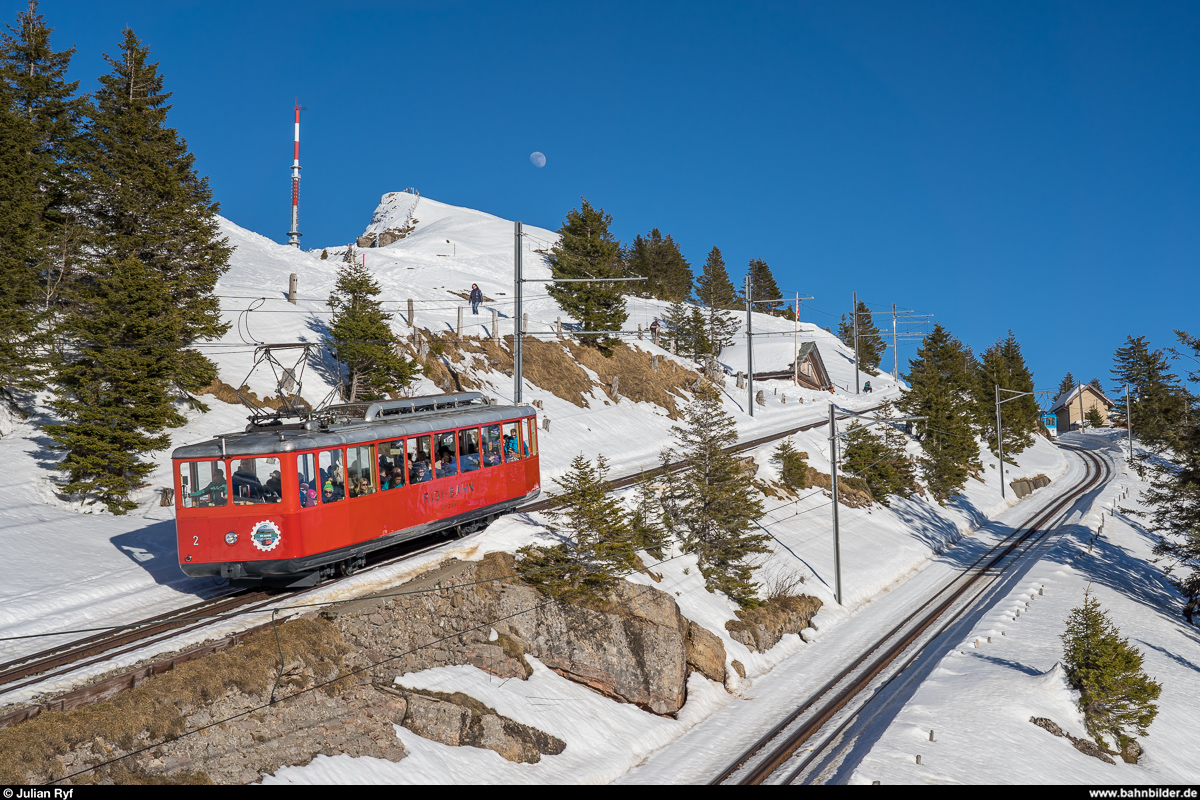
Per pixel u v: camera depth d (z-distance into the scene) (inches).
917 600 1578.5
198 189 1304.1
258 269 2458.2
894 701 1069.1
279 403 1385.3
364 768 672.4
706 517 1296.8
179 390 1259.8
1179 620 1529.3
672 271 4749.0
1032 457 3567.9
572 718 882.1
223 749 595.5
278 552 733.9
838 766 869.2
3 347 1074.7
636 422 2133.4
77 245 1203.9
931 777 795.4
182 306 1223.5
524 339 2169.0
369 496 816.9
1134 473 3321.9
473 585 897.5
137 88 1238.3
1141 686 987.3
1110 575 1739.7
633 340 2726.4
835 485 1502.2
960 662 1176.8
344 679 705.0
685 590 1211.2
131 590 808.9
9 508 945.5
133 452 1062.4
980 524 2445.9
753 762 883.4
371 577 834.8
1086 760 903.7
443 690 798.5
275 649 662.5
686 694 1031.0
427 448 909.2
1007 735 914.1
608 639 971.3
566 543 1045.2
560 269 2388.0
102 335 1042.7
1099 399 5383.9
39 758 500.1
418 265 3521.2
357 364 1437.0
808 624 1368.1
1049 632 1294.3
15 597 751.1
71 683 588.4
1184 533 1594.5
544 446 1708.9
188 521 749.3
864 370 4284.0
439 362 1796.3
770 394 3058.6
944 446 2532.0
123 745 542.0
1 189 1150.3
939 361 3435.0
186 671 605.0
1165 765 947.3
